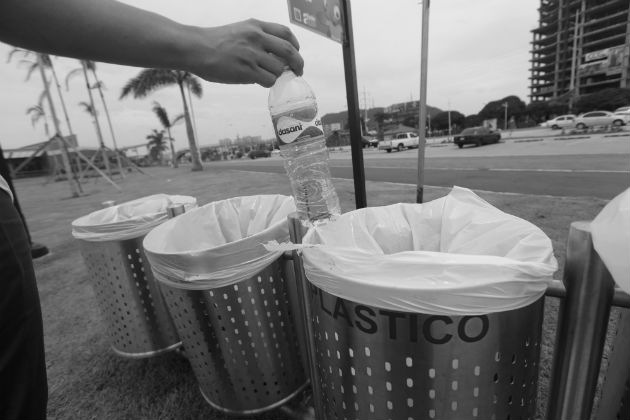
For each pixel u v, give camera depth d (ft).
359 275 2.19
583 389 2.24
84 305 9.18
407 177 26.58
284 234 3.96
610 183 17.31
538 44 249.34
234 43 2.56
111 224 5.23
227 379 4.07
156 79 55.93
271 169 49.90
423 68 5.57
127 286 5.47
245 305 3.77
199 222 5.07
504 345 2.10
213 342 3.93
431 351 2.06
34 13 1.93
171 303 4.02
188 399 5.36
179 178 51.03
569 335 2.18
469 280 1.97
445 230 3.38
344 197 18.08
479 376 2.11
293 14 3.99
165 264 3.78
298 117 3.12
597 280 1.97
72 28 2.03
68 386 6.00
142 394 5.61
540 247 2.44
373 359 2.24
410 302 2.00
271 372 4.11
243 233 5.37
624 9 194.49
